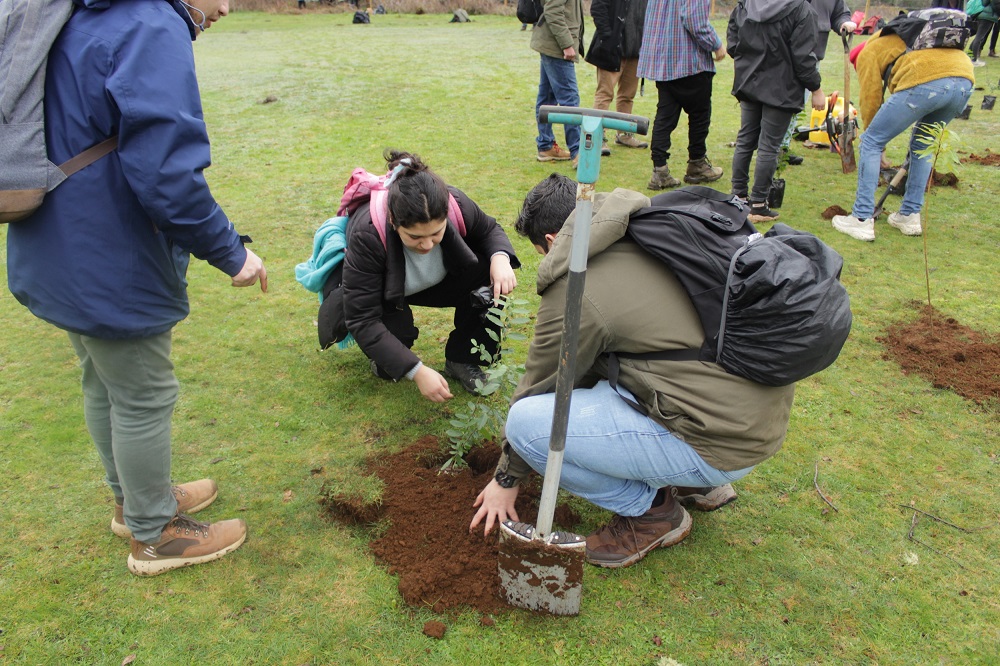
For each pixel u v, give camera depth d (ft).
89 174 6.57
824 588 8.06
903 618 7.71
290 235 17.62
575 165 22.62
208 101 30.91
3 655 7.28
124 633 7.54
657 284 7.13
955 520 9.04
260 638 7.47
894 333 13.23
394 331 10.72
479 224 10.80
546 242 8.35
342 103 30.55
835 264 6.98
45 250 6.70
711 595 7.98
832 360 6.97
